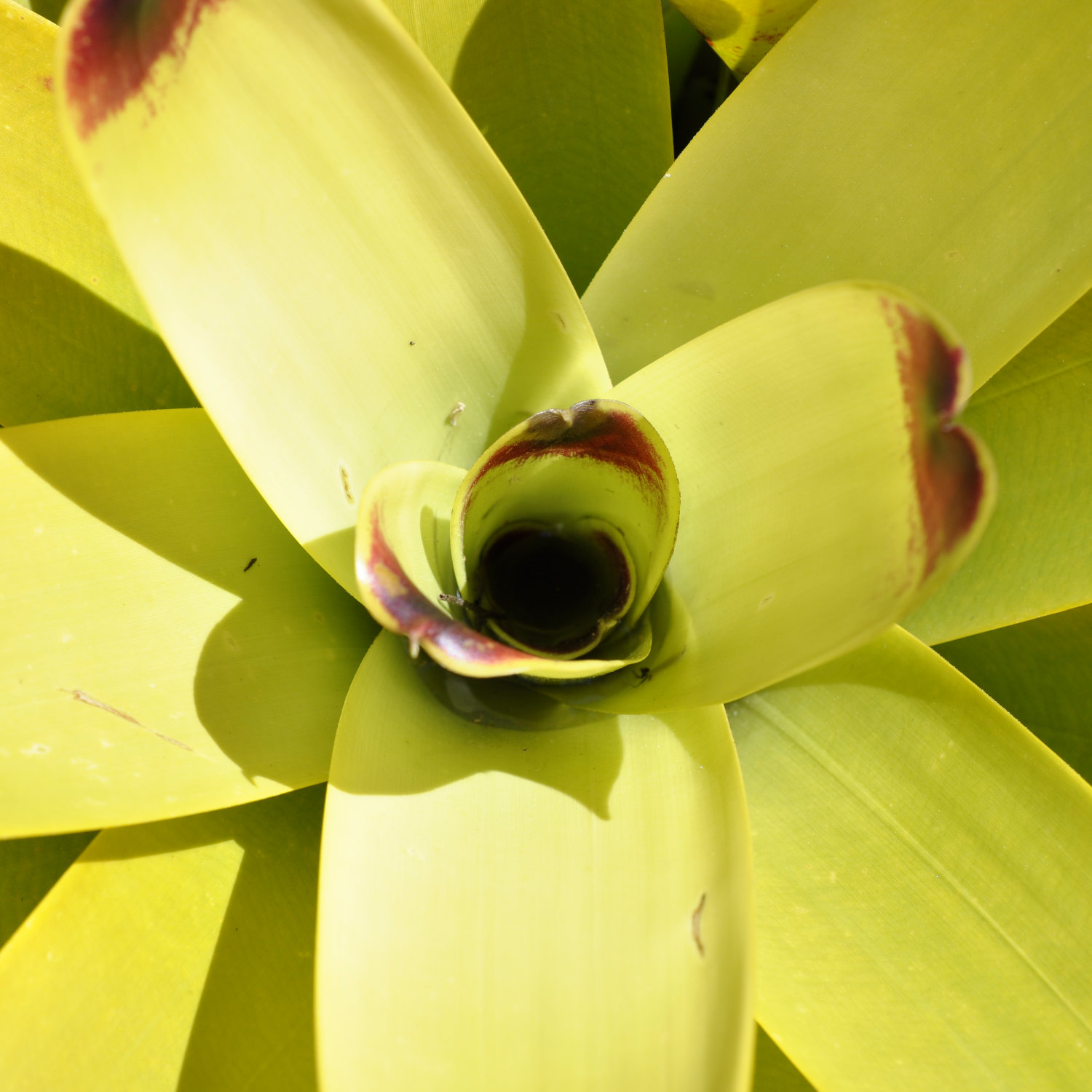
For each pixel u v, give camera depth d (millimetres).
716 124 639
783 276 645
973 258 632
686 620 607
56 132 649
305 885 638
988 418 670
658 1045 580
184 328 581
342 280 606
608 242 706
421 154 598
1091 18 618
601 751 611
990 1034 618
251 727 614
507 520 632
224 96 579
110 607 615
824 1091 611
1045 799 627
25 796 593
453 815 599
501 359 626
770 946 628
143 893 626
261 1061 620
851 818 638
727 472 605
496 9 677
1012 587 655
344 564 611
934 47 628
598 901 594
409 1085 573
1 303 653
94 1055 612
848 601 569
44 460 621
